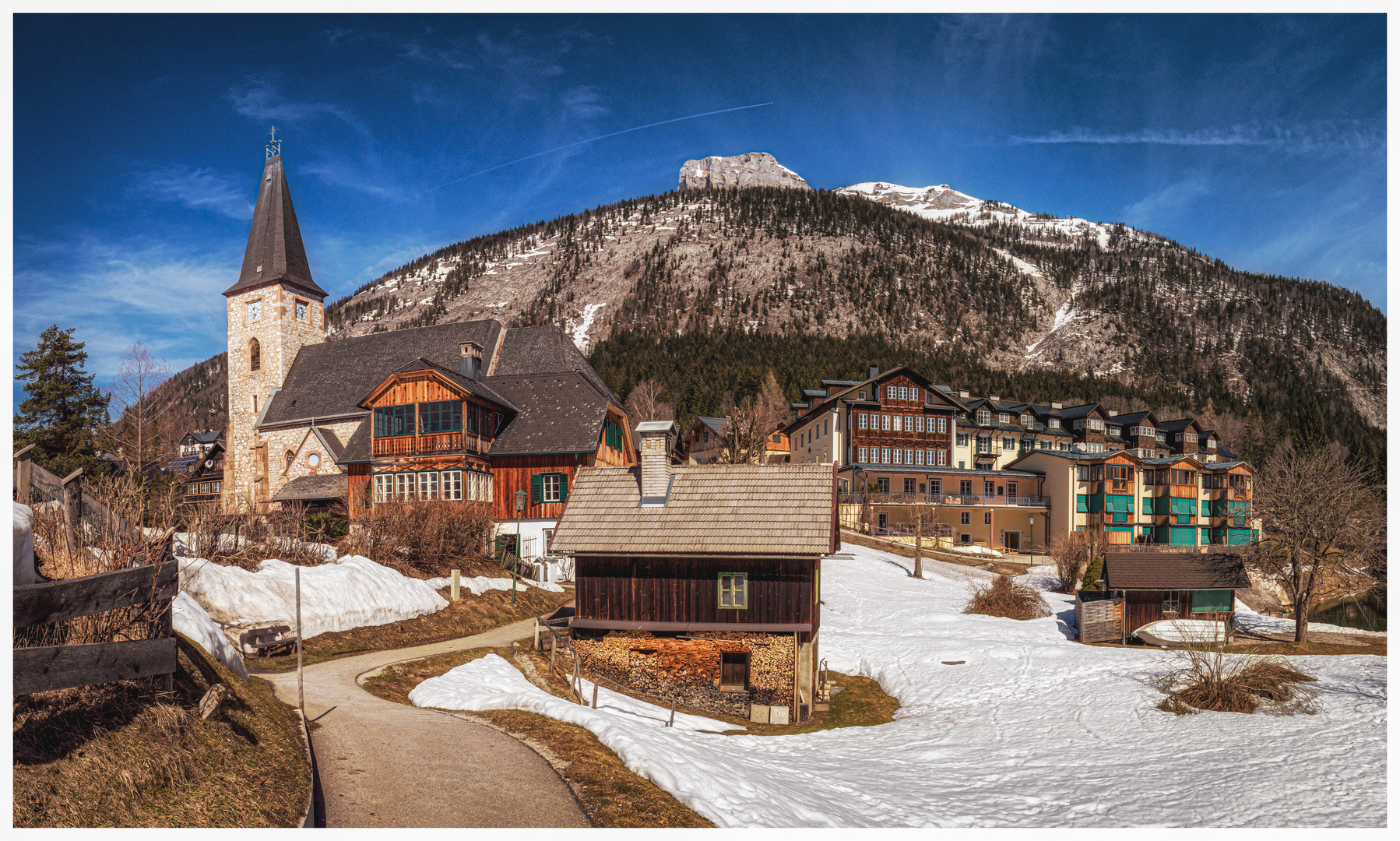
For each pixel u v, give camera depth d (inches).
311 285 2340.1
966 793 625.3
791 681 892.6
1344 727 788.0
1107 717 877.2
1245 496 2672.2
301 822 393.7
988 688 1029.8
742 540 890.1
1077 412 3225.9
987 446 3034.0
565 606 1222.9
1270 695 908.0
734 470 965.2
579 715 626.8
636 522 932.0
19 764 300.5
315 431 1935.3
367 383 2025.1
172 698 409.1
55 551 427.8
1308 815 556.4
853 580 1803.6
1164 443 3294.8
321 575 935.0
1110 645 1278.3
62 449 1798.7
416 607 1014.4
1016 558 2388.0
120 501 520.4
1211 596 1347.2
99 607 351.6
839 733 851.4
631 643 923.4
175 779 358.0
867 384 2753.4
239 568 866.8
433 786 469.4
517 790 475.5
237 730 443.5
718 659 907.4
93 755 330.6
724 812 477.7
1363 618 1811.0
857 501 2571.4
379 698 672.4
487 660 856.3
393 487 1558.8
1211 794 610.9
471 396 1520.7
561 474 1558.8
